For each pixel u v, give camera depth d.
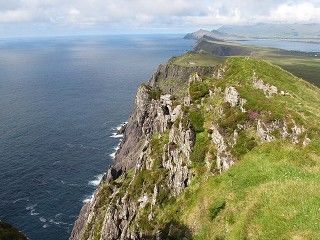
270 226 37.72
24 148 181.00
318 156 48.59
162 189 66.50
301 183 41.75
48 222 119.38
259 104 61.03
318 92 76.94
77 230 108.12
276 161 49.81
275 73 76.94
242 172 50.72
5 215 122.12
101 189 101.94
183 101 86.00
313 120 55.88
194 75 88.19
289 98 64.69
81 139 197.75
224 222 44.91
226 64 82.44
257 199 42.50
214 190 52.34
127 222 72.50
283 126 55.78
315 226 34.91
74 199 133.88
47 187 141.88
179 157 66.31
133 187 75.88
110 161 169.25
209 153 61.34
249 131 58.66
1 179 146.88
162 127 93.75
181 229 52.66
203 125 67.75
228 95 66.69
